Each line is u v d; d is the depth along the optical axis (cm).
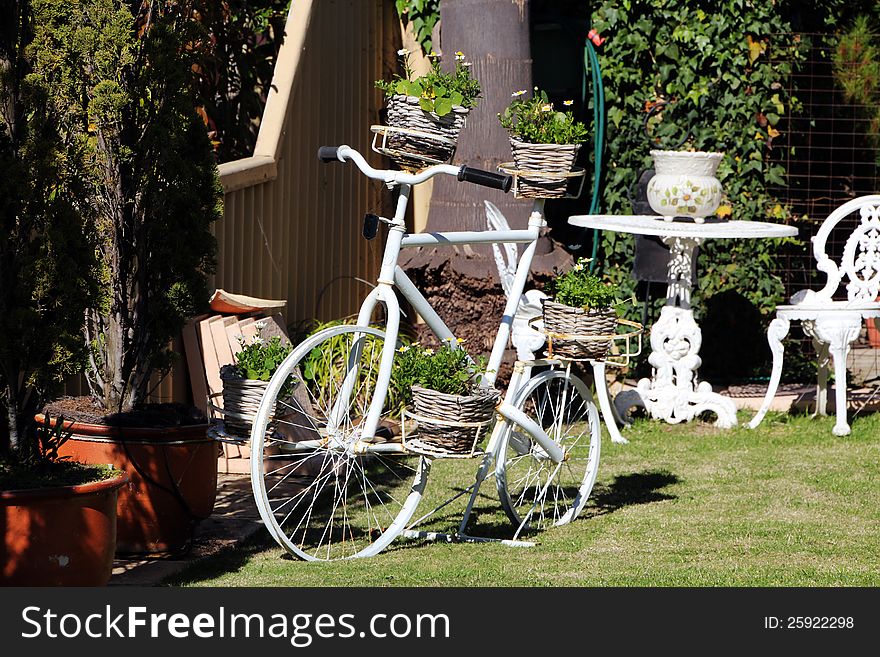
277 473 732
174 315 572
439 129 567
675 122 1044
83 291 478
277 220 889
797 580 534
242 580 530
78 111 532
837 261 1151
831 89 1108
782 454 812
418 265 923
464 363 550
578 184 1072
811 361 1055
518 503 636
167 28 556
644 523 640
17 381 478
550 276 918
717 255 1045
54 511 459
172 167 560
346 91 1030
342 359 848
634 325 633
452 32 936
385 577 535
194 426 567
